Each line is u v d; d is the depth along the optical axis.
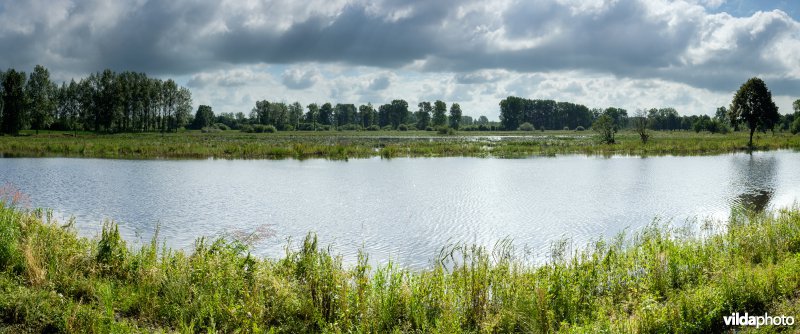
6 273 8.57
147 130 124.06
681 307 7.75
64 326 7.20
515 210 20.22
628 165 39.75
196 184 27.69
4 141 61.47
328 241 15.16
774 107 59.81
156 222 17.53
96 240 12.37
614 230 16.77
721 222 17.33
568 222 17.97
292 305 8.09
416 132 151.62
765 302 8.14
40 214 14.08
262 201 22.11
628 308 8.59
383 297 8.25
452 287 8.89
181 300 8.18
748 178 30.75
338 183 28.52
